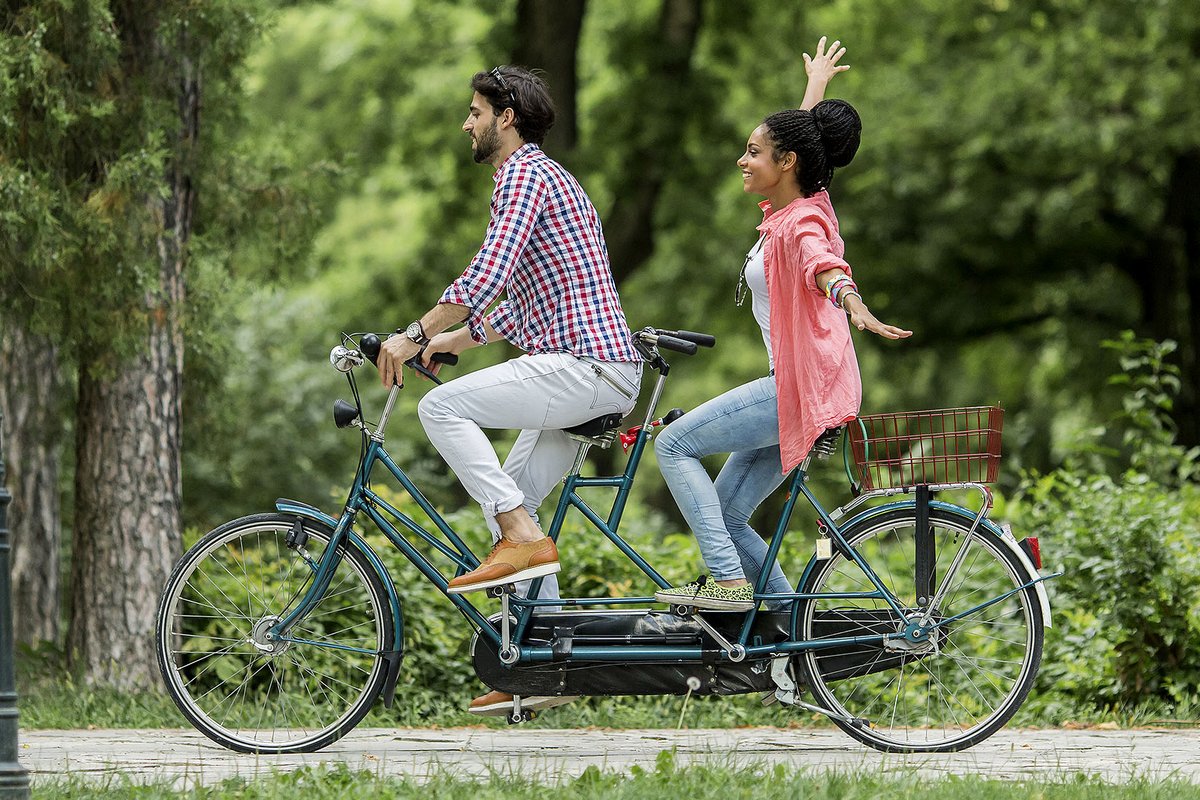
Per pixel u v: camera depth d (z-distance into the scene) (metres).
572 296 16.00
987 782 14.09
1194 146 59.44
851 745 17.95
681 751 17.06
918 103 62.78
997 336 74.94
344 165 29.42
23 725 21.39
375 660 16.72
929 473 16.17
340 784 13.86
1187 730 20.45
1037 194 62.00
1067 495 25.11
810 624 16.34
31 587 33.56
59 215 23.28
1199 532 25.23
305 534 16.61
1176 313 66.44
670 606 16.11
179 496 26.81
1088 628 22.88
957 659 18.19
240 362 32.59
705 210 63.34
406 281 68.38
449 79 67.94
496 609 23.91
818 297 15.66
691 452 16.17
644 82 61.69
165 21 24.61
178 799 13.46
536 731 19.88
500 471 15.89
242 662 24.30
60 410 33.34
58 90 22.52
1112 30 58.66
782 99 64.88
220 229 28.08
